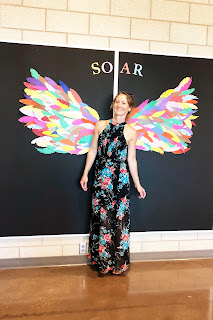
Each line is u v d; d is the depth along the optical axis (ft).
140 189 8.76
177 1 9.14
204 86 9.37
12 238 8.82
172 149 9.36
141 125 9.12
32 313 6.89
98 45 8.87
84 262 9.36
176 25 9.21
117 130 8.32
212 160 9.63
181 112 9.29
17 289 7.88
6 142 8.57
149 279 8.55
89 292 7.82
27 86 8.50
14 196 8.73
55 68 8.59
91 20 8.77
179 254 9.79
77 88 8.74
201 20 9.34
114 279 8.51
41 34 8.58
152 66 9.05
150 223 9.47
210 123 9.51
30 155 8.70
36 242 9.05
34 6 8.47
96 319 6.74
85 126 8.87
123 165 8.38
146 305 7.32
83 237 9.21
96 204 8.59
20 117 8.55
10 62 8.38
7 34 8.44
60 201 8.97
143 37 9.07
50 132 8.72
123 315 6.91
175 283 8.38
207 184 9.68
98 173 8.50
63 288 7.98
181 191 9.55
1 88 8.40
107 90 8.88
